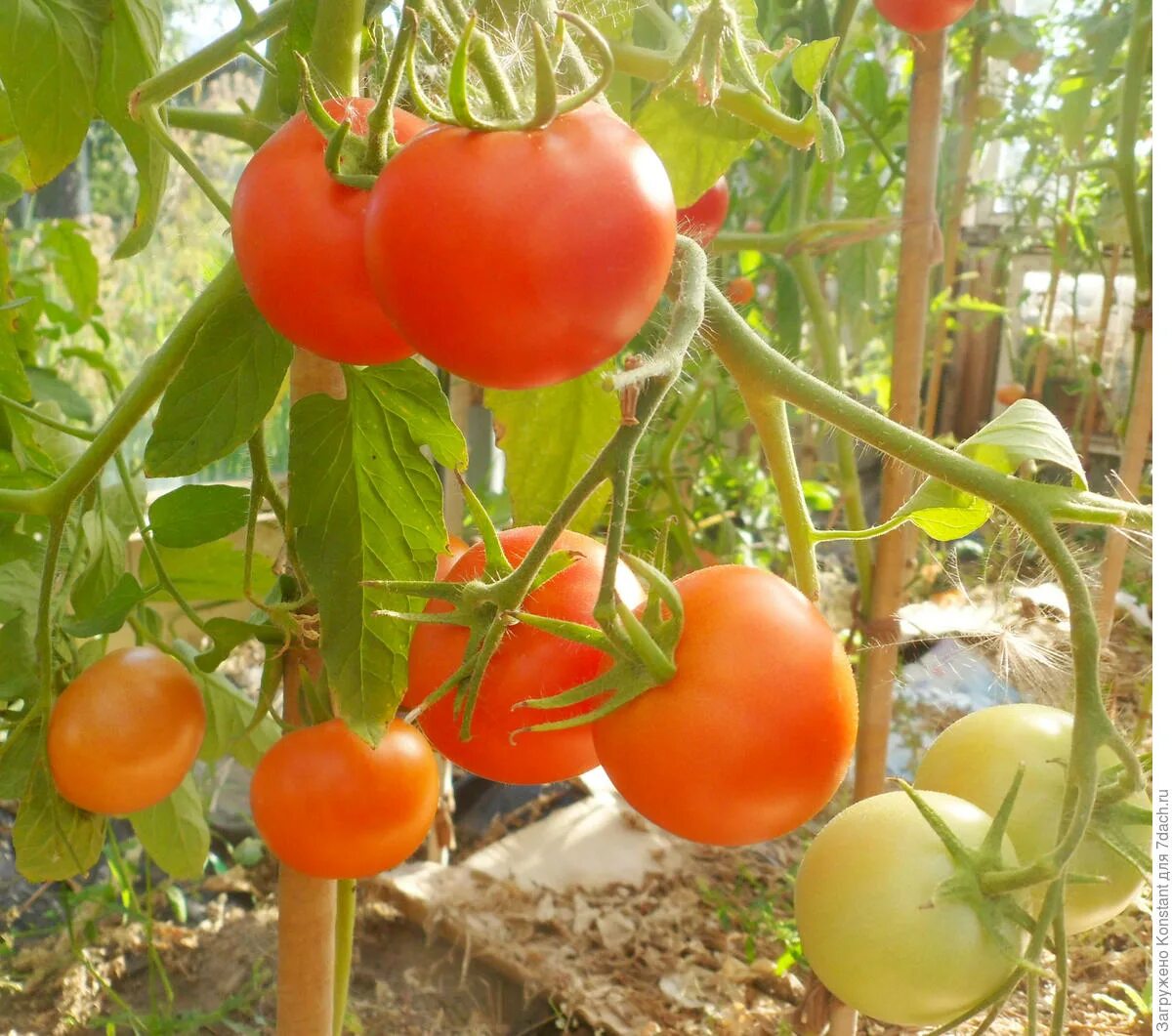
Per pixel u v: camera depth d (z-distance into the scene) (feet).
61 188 3.92
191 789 1.97
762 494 4.55
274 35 1.19
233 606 3.27
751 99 1.14
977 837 0.83
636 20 1.53
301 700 1.28
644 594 0.95
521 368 0.66
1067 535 1.22
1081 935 2.74
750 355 0.91
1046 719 0.93
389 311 0.68
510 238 0.62
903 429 0.87
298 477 1.07
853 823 0.87
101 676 1.31
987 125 4.25
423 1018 2.58
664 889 3.03
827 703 0.80
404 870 2.98
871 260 3.65
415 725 1.22
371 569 1.06
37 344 2.77
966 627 1.40
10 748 1.41
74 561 1.57
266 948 2.74
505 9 0.93
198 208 3.89
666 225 0.66
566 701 0.81
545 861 3.09
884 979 0.81
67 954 2.64
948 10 1.79
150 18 1.35
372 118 0.72
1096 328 5.41
